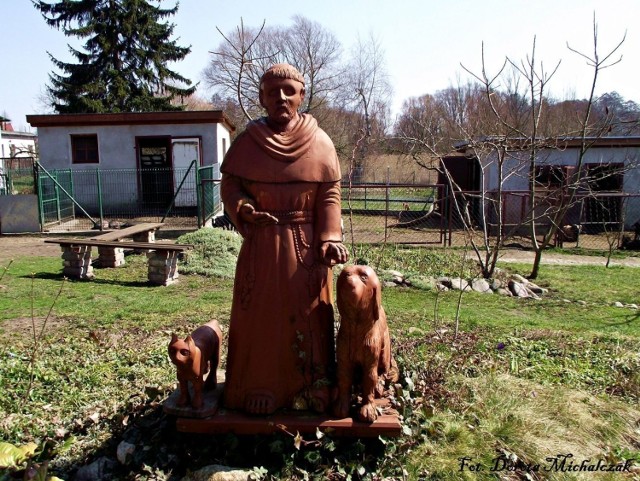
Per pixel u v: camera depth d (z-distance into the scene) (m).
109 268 10.29
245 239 3.21
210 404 3.20
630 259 13.02
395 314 7.29
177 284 9.16
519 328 6.70
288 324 3.14
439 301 8.34
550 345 5.98
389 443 3.14
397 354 4.89
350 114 29.17
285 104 3.07
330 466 3.05
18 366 4.92
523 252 13.60
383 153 28.53
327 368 3.24
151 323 6.62
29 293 8.15
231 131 23.58
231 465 3.09
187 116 18.20
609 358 5.54
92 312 7.15
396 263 11.04
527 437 3.64
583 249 14.23
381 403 3.33
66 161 18.44
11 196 15.37
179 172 18.58
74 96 27.31
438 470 3.22
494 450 3.49
